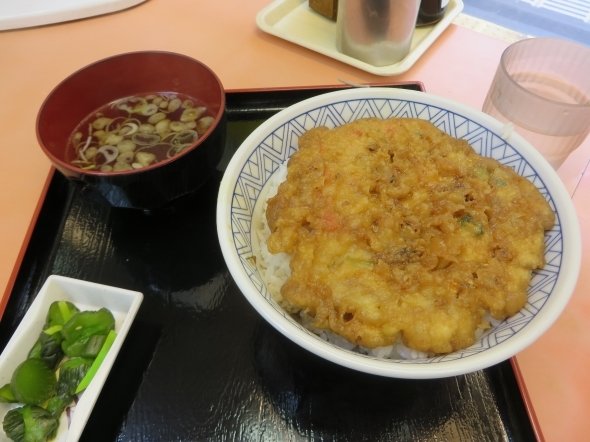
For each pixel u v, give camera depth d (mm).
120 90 300
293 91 326
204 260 258
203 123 290
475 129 247
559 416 205
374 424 203
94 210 280
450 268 201
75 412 201
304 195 218
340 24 348
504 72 271
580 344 224
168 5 423
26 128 331
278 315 177
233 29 397
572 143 270
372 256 203
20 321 243
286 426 203
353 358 166
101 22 409
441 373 164
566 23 417
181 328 233
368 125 247
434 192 223
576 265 189
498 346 172
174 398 212
